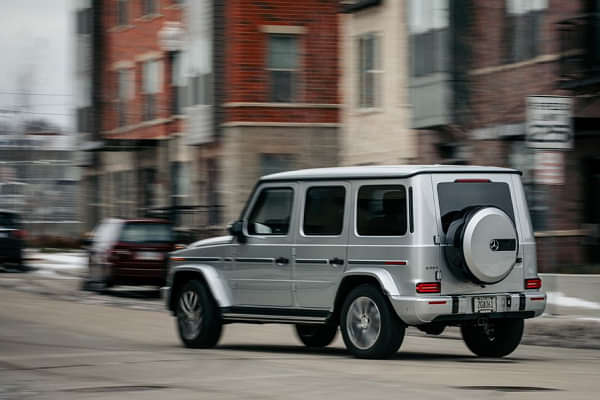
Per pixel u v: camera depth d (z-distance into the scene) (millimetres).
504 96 28797
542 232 26938
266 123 41031
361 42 36500
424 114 31500
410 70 32250
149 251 28781
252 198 15688
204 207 41656
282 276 15156
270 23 41031
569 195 26734
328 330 16672
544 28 27266
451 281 13812
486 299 14039
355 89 36750
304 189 15055
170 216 45156
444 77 30578
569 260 26703
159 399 10445
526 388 11078
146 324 20781
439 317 13656
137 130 51906
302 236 14953
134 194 52750
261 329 20219
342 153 37562
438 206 13867
